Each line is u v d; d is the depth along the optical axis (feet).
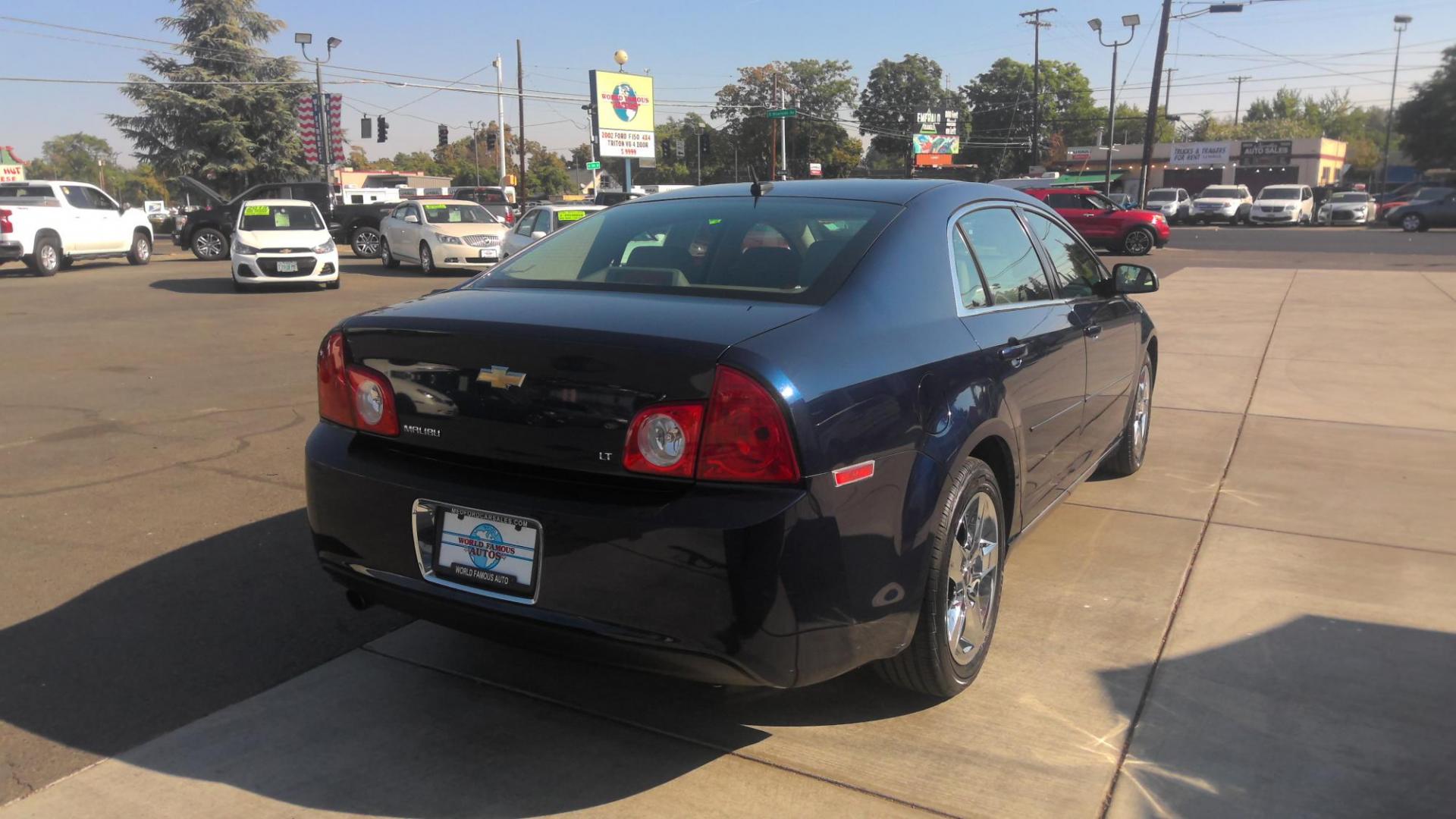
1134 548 14.85
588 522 8.25
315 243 52.29
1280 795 8.89
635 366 8.26
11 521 15.80
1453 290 48.16
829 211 11.09
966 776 9.22
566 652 8.70
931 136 220.02
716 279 10.12
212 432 21.56
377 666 11.31
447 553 9.09
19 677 10.94
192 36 154.92
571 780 9.20
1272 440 21.11
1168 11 120.57
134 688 10.76
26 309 43.65
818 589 8.29
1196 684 10.81
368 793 9.00
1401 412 23.45
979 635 10.76
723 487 8.12
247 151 153.17
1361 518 16.11
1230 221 139.74
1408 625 12.19
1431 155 186.91
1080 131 279.08
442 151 361.92
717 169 252.42
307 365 30.01
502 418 8.80
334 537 9.78
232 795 8.96
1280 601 12.89
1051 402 12.57
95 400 24.80
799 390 8.20
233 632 12.06
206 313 42.55
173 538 15.12
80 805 8.79
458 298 10.29
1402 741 9.69
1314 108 393.91
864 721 10.16
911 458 9.19
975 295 11.34
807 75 244.22
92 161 463.01
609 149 131.54
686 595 8.06
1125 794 8.94
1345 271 60.18
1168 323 37.96
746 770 9.34
